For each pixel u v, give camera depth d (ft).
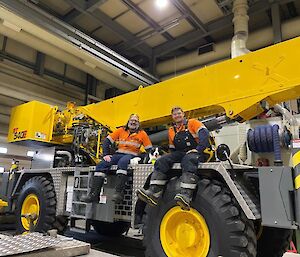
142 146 14.88
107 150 14.01
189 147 11.05
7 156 28.68
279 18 24.99
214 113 12.68
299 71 10.07
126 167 12.63
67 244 5.82
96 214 13.53
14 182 19.69
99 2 25.45
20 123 19.90
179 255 10.07
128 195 12.82
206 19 28.40
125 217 12.59
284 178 8.49
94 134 16.75
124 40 31.42
